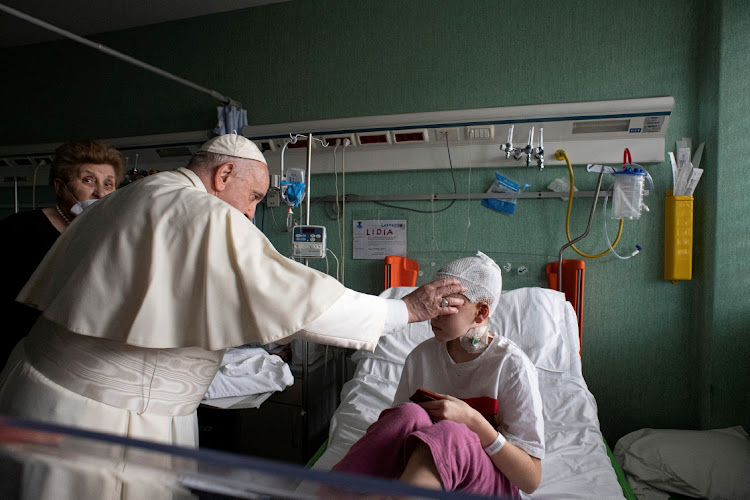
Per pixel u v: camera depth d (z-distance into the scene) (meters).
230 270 1.06
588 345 2.74
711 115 2.43
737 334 2.36
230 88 3.41
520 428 1.26
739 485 2.00
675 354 2.61
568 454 1.71
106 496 0.49
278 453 2.52
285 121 3.28
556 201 2.78
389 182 3.08
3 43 3.93
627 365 2.68
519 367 1.31
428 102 2.97
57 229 1.73
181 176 1.25
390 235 3.08
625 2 2.62
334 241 3.21
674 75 2.57
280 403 2.53
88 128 3.82
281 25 3.27
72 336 1.08
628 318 2.67
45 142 3.95
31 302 1.21
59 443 0.49
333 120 3.00
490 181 2.89
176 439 1.15
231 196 1.33
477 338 1.35
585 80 2.69
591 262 2.72
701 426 2.50
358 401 2.14
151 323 1.03
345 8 3.12
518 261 2.85
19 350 1.21
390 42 3.04
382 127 2.91
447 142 2.89
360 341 1.12
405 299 1.22
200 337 1.06
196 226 1.06
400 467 1.08
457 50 2.91
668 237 2.55
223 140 1.32
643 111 2.49
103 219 1.14
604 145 2.65
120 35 3.68
